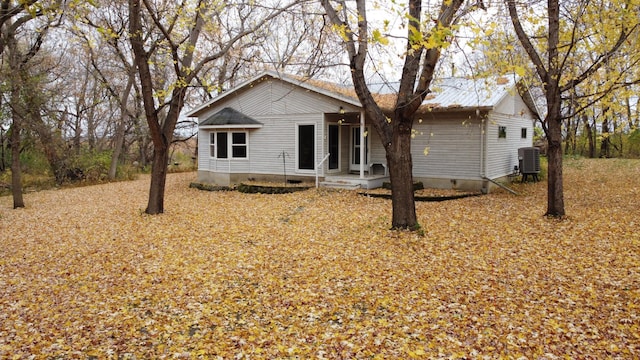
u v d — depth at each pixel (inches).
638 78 345.1
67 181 854.5
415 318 203.0
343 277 259.4
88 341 190.2
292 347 179.8
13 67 579.8
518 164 722.8
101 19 508.7
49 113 695.7
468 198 543.5
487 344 175.9
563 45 346.0
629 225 345.7
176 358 174.4
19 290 252.1
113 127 1311.5
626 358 160.6
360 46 326.6
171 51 425.1
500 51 357.4
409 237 332.8
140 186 794.2
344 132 698.2
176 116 467.2
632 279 233.9
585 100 379.2
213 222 426.9
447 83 682.2
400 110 332.5
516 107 719.7
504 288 233.1
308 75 352.5
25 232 402.9
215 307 223.9
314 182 655.8
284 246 331.9
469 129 597.0
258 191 633.6
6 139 797.9
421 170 638.5
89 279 269.6
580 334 180.4
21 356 176.9
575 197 508.7
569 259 273.7
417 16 284.0
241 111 716.0
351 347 177.9
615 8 327.0
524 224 373.1
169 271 280.2
